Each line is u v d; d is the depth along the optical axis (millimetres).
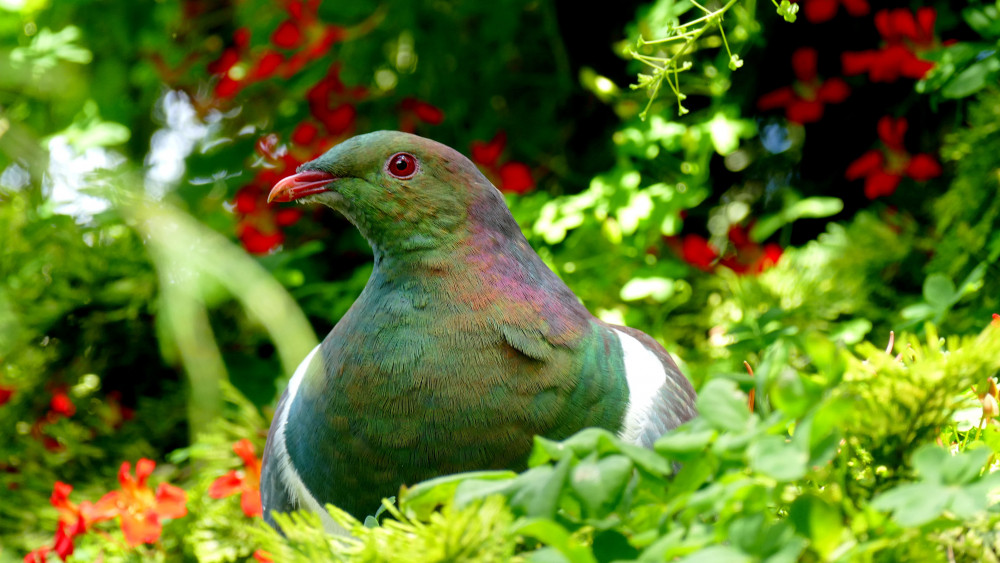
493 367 4691
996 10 7055
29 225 8328
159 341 8156
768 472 2988
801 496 3180
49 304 8188
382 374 4703
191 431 7770
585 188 9359
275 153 9031
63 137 8320
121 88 9031
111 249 8281
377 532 3594
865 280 8289
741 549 2994
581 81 9477
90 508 6312
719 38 8008
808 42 9016
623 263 8422
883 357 3764
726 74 8039
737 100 8805
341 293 8797
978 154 7367
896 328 6984
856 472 3908
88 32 8797
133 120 9234
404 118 9156
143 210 7531
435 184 4941
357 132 9203
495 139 9023
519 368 4707
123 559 6832
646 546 3252
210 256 7160
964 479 2990
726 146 7863
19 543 7578
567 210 8281
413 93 9156
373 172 4988
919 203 8938
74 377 8328
